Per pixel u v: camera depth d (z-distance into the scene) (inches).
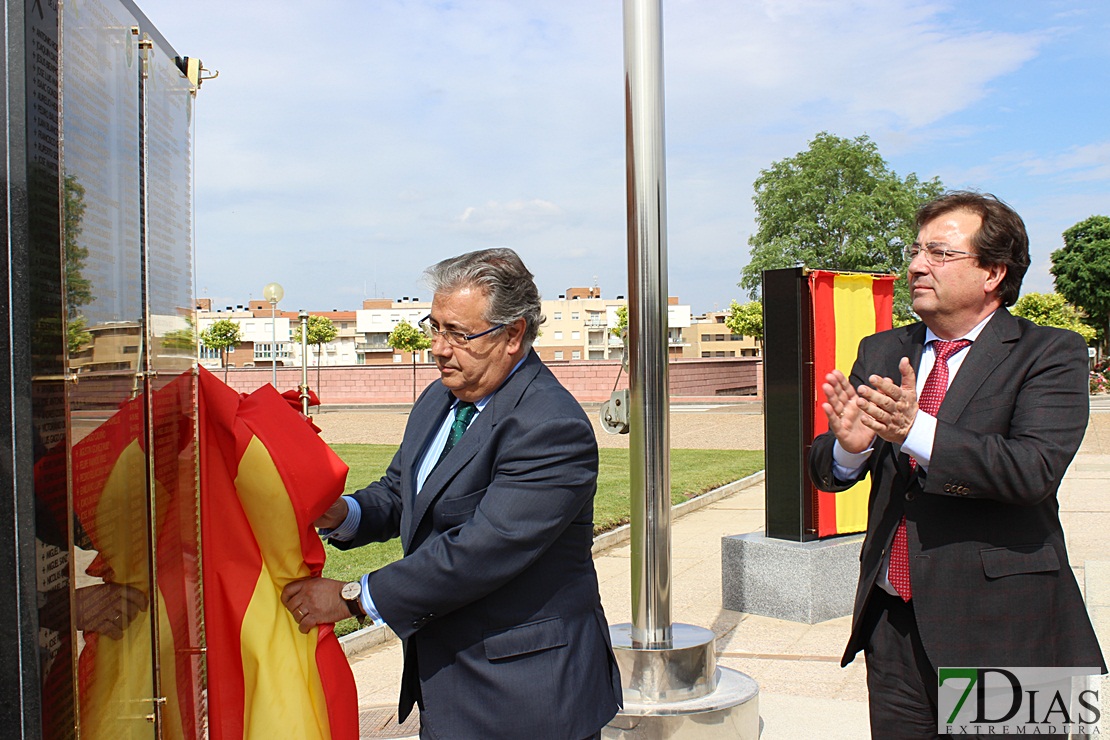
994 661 91.3
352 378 1779.0
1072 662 92.8
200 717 91.0
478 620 90.4
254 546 89.6
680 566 300.8
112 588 70.5
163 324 82.7
